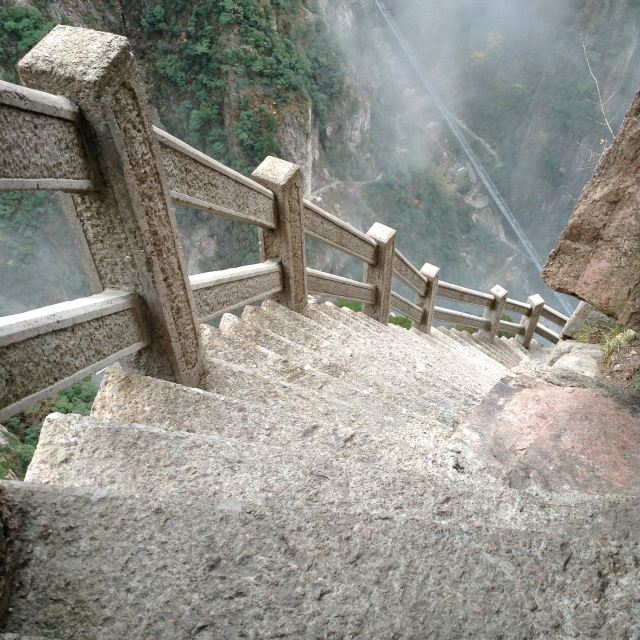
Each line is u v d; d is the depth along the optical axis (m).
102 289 1.69
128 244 1.54
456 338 6.88
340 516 1.02
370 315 5.20
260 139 33.28
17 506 0.96
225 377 2.12
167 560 0.91
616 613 0.88
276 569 0.91
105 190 1.42
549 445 1.51
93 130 1.30
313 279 3.84
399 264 5.16
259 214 2.75
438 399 2.71
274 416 1.62
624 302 1.80
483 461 1.46
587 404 1.70
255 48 32.91
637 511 1.12
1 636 0.71
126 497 1.01
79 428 1.33
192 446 1.31
